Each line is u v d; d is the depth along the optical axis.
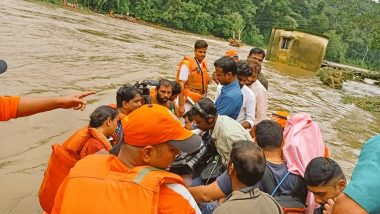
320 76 27.41
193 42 39.41
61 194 2.25
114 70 14.28
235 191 2.70
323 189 2.83
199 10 66.06
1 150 6.06
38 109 3.01
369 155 2.18
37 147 6.39
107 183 2.10
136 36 31.19
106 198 2.06
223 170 3.78
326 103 17.08
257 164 2.66
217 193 3.16
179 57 22.72
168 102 6.07
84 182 2.12
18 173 5.47
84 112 8.44
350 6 84.56
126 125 2.29
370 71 38.94
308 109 14.49
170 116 2.29
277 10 87.81
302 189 3.28
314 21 90.06
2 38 15.54
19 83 9.93
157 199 2.07
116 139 4.45
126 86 4.94
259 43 79.00
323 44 35.78
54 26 23.91
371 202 2.01
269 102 14.20
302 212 3.20
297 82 23.20
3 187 5.05
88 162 2.24
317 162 2.90
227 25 70.06
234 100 4.72
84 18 37.56
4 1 33.28
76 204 2.07
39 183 5.29
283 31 36.78
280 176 3.29
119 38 26.34
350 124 13.28
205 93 7.12
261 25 87.00
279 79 22.70
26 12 28.36
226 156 3.78
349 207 2.04
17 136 6.65
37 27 21.30
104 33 27.36
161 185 2.17
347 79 33.50
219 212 2.60
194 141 2.32
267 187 3.27
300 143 3.42
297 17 93.88
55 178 3.45
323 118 13.36
